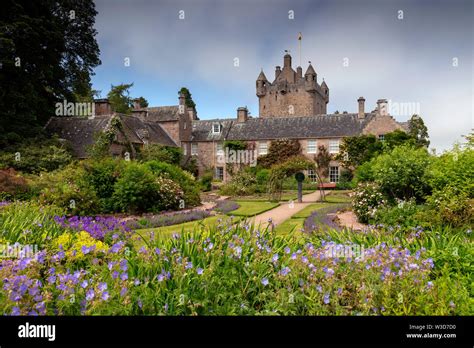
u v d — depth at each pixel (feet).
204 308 11.71
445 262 15.96
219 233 16.40
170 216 46.16
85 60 107.96
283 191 93.04
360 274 13.64
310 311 11.91
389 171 39.34
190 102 202.69
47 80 96.43
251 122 134.72
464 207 27.68
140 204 52.19
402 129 111.96
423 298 12.30
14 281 10.99
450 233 21.93
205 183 107.86
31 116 85.92
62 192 43.45
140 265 13.38
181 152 120.88
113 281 12.01
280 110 183.83
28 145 78.79
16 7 81.82
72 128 95.09
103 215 47.44
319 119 127.54
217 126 134.21
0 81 81.71
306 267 13.46
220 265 13.99
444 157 37.63
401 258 14.79
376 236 20.58
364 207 39.04
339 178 115.55
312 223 36.06
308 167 68.74
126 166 53.11
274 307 11.96
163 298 11.85
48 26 87.35
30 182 48.55
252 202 67.97
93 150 78.79
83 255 15.11
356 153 114.11
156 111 131.95
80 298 11.37
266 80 189.78
